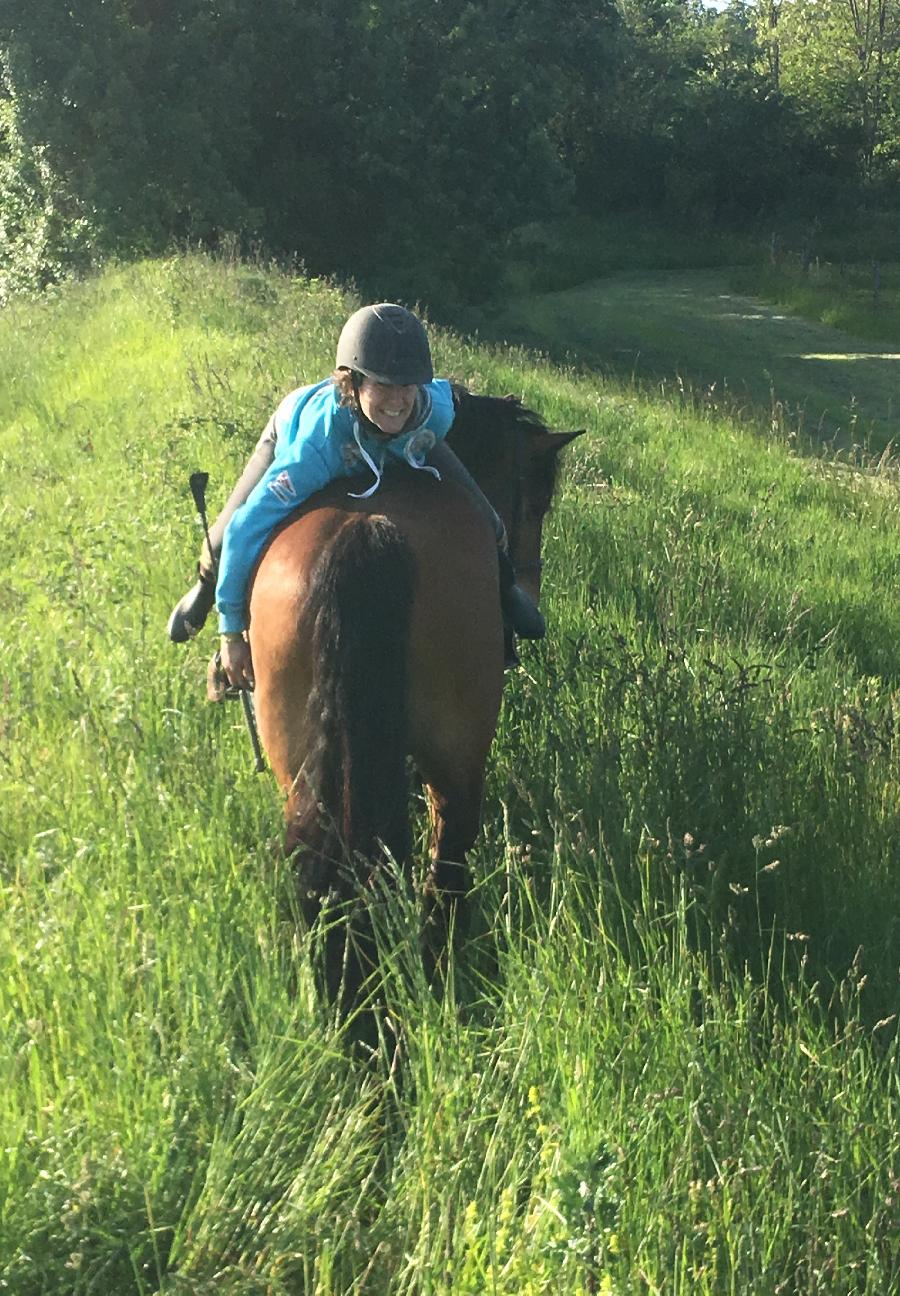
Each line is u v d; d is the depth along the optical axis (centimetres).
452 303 2984
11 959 317
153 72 2620
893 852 422
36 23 2531
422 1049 287
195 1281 238
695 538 848
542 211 3094
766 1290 249
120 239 2588
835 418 1978
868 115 5488
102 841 369
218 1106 282
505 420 441
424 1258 246
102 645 538
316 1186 270
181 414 971
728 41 6419
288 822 296
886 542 963
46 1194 255
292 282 1809
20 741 450
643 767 448
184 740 435
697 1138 279
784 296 3584
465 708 329
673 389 1936
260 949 322
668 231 5272
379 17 2822
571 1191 250
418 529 322
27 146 2608
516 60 3005
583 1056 291
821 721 499
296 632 302
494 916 361
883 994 354
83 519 764
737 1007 311
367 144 2847
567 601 656
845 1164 280
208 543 373
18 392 1269
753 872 403
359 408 338
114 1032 292
